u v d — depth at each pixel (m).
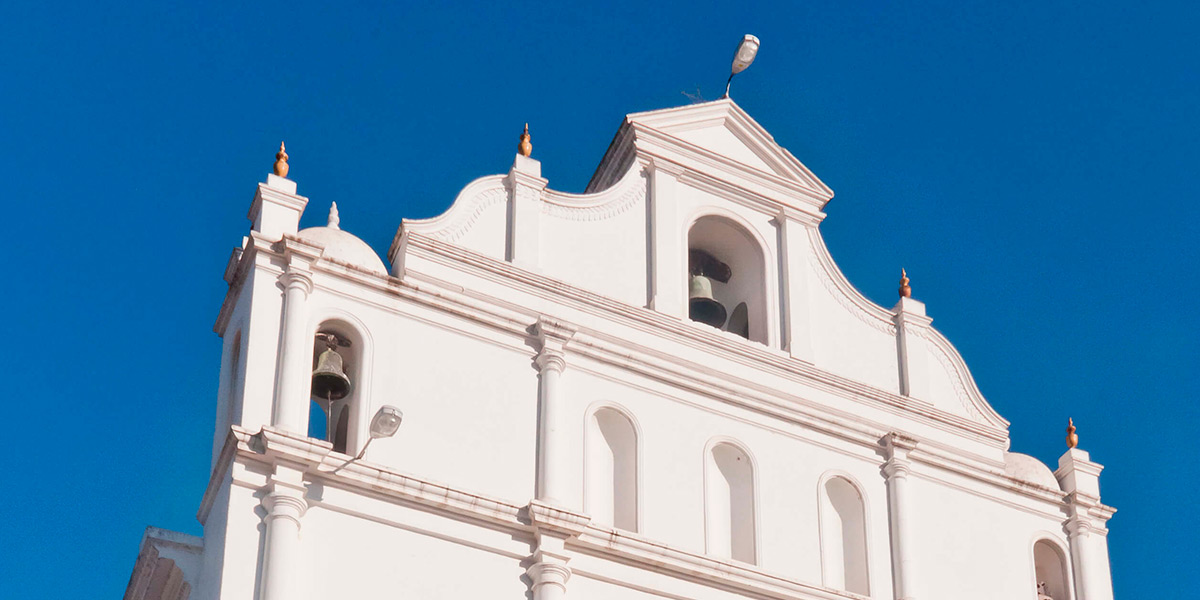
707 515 33.72
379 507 30.62
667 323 34.97
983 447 37.31
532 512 31.39
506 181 35.34
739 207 37.62
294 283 32.03
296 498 29.86
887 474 35.91
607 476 33.62
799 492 34.78
